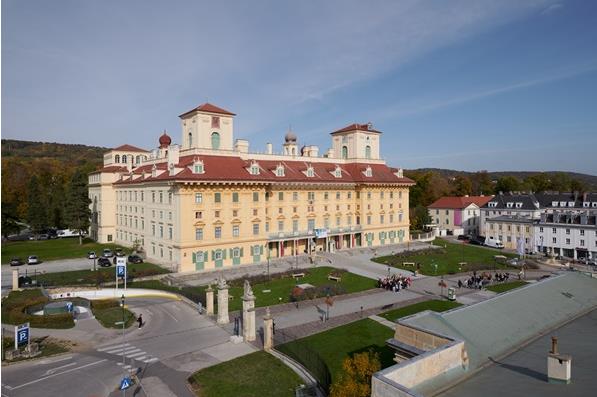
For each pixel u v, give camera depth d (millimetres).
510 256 94250
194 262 71938
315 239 93312
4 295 55875
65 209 105625
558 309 25984
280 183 84500
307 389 30766
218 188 74688
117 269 56781
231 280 65375
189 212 71375
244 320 41594
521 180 191375
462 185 178000
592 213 94875
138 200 88000
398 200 108625
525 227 104875
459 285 64938
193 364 36125
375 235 103125
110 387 32000
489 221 113562
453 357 17500
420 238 114750
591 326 23828
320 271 74250
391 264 81500
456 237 130625
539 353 19734
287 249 88938
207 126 79750
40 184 127062
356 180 99312
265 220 82750
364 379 22438
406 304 54969
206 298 50250
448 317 22047
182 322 47156
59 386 32125
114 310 50531
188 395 30969
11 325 45000
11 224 109312
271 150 93688
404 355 20047
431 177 182000
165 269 70688
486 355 19297
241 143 86500
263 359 37031
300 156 96750
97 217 106875
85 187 100750
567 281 30906
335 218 96688
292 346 39375
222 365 35750
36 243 102875
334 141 110250
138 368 35344
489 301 24922
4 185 131875
